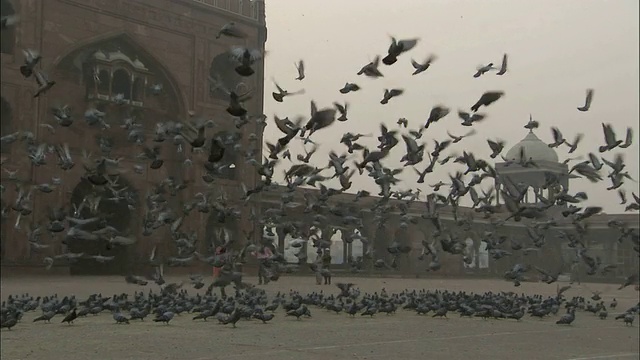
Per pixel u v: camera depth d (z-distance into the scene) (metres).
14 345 8.68
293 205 14.76
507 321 13.93
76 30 30.12
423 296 17.56
